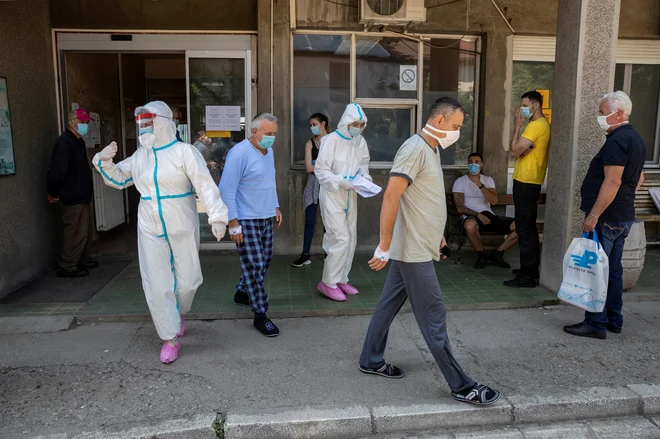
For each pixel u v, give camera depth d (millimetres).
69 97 6688
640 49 7191
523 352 4027
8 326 4406
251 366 3781
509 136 7027
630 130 4102
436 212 3180
